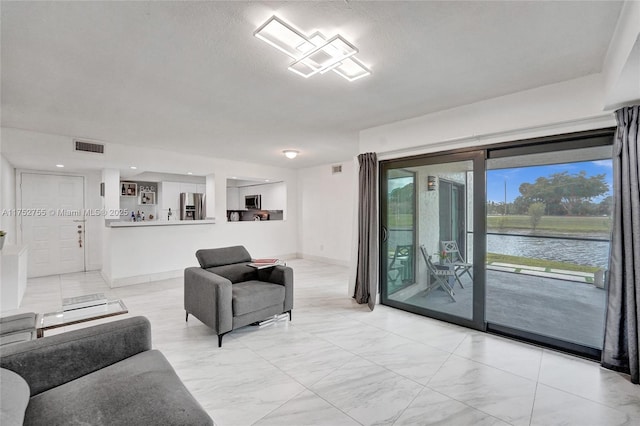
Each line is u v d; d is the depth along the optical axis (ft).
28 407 3.90
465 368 7.66
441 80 8.25
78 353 4.79
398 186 12.46
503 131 9.30
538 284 11.05
